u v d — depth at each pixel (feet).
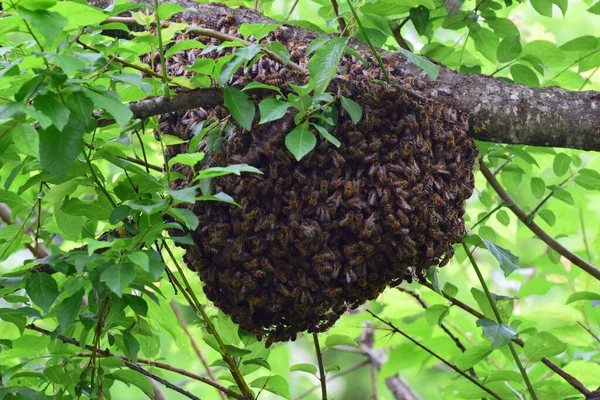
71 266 10.64
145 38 10.64
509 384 16.06
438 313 15.56
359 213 11.13
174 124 12.12
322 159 11.13
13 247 12.85
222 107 11.63
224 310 12.49
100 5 14.12
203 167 11.44
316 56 10.37
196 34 12.21
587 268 16.22
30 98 9.06
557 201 21.57
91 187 11.93
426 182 11.37
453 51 15.75
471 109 11.99
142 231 9.88
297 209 11.21
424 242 11.70
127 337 11.89
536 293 20.25
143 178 10.71
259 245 11.33
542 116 11.96
